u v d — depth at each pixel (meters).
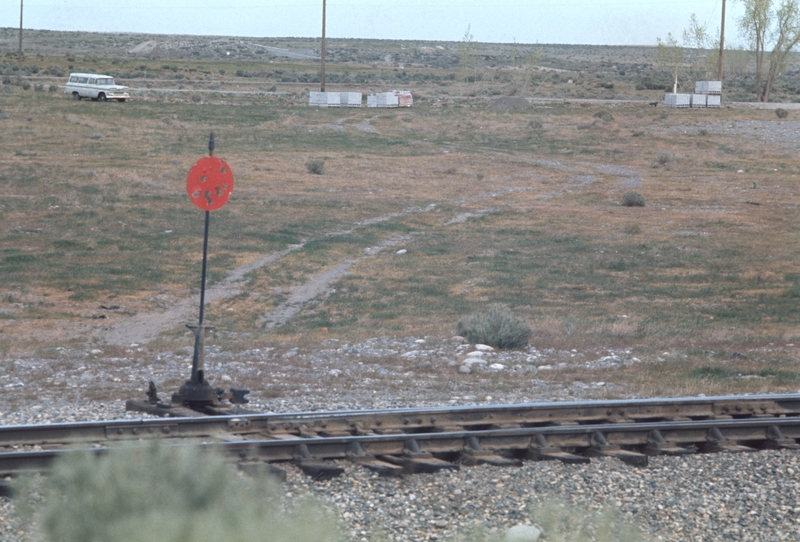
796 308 96.69
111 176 190.38
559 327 82.56
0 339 74.62
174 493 17.94
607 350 71.25
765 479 32.56
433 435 33.84
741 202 197.12
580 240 150.50
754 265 127.06
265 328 87.06
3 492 26.33
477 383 56.41
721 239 152.12
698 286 111.62
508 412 39.12
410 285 110.81
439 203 193.12
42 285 102.12
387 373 60.03
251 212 166.75
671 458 35.22
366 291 106.94
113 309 92.69
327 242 142.38
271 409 44.47
